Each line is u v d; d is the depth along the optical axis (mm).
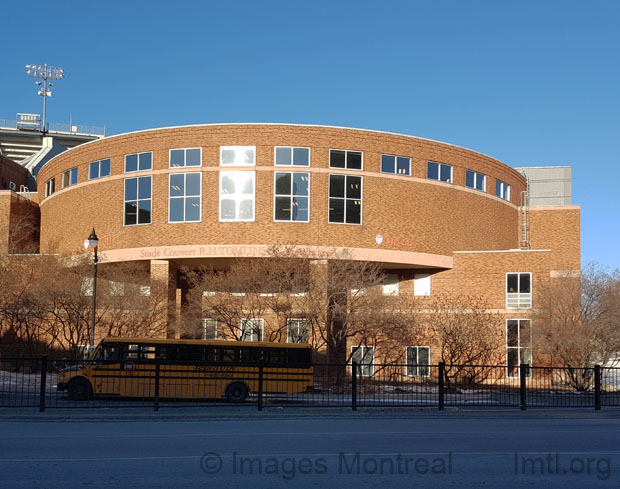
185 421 19703
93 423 18781
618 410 23641
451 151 46375
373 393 23703
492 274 45375
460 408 23188
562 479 10641
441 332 44031
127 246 43281
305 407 22250
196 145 42469
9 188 62594
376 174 43438
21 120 101188
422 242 44438
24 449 13109
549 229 52750
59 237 47781
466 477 10711
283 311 38781
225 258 42219
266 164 41906
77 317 41438
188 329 40062
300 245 41469
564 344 38844
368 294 39750
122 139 44281
